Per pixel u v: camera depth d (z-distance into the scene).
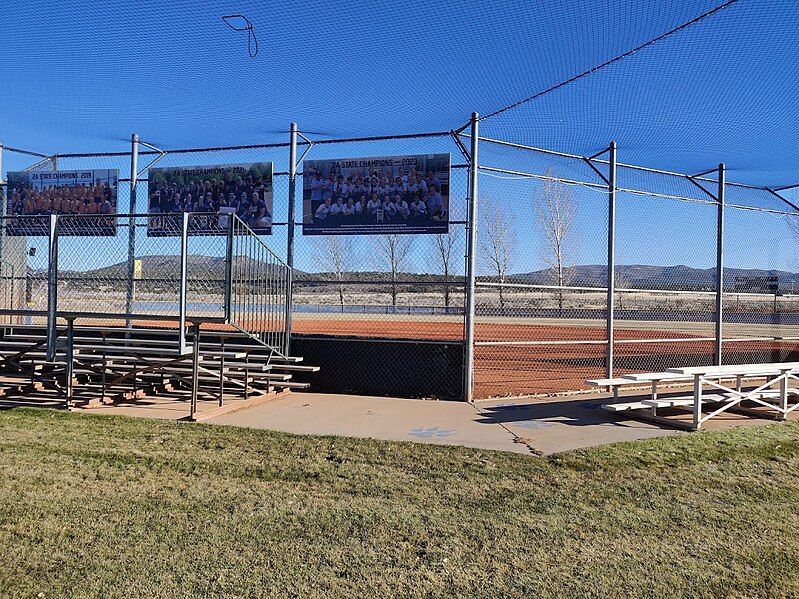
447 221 9.09
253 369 9.66
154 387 9.38
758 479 5.35
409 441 6.41
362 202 9.39
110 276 8.81
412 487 4.98
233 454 5.82
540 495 4.84
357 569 3.56
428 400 8.91
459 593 3.32
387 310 10.30
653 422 7.56
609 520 4.37
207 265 8.73
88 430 6.70
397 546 3.88
